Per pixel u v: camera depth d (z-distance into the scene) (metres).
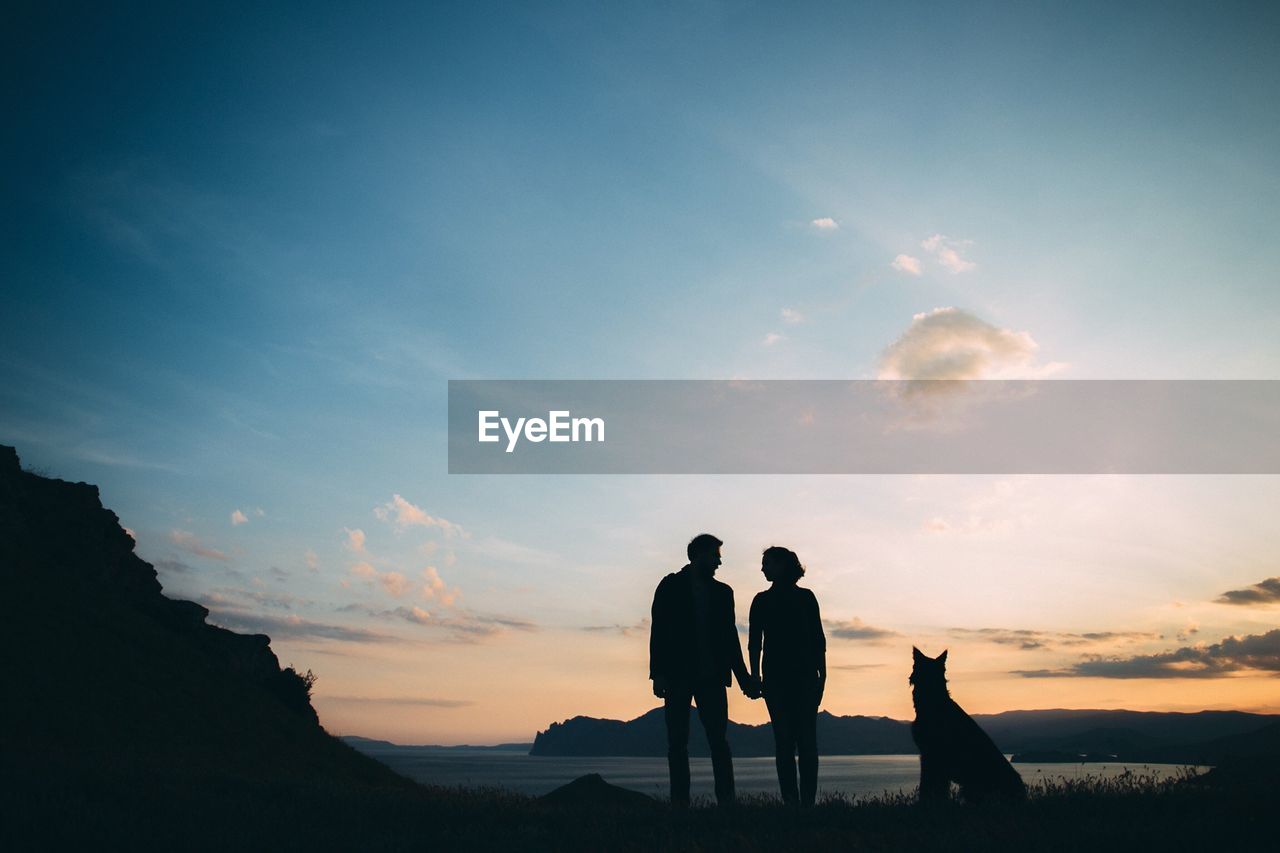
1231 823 5.15
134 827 5.67
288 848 5.08
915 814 6.49
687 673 8.91
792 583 8.98
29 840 5.14
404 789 10.18
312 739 26.62
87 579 30.27
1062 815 5.92
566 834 5.81
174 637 28.69
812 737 8.58
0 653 19.89
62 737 17.66
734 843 5.30
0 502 29.39
